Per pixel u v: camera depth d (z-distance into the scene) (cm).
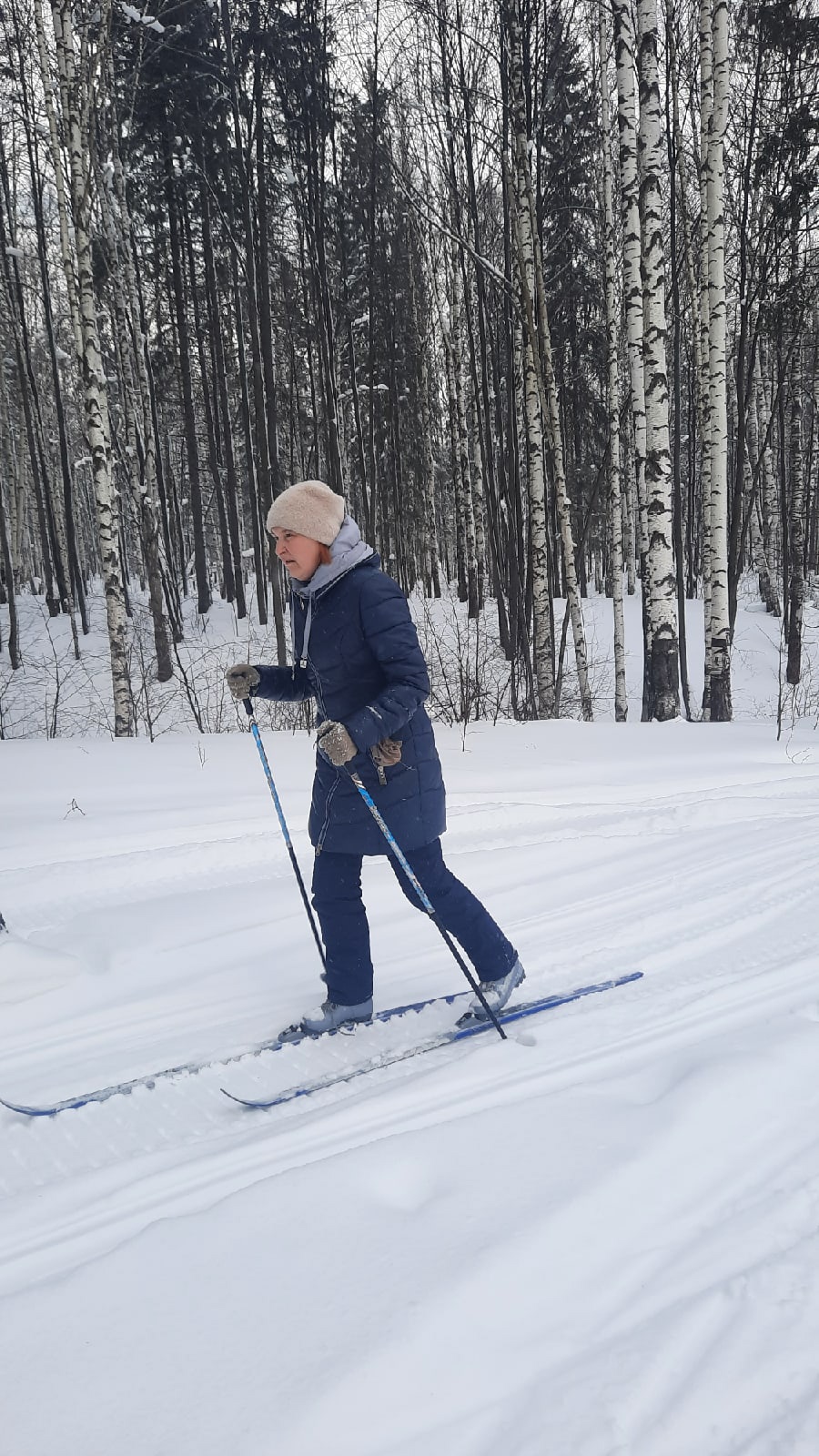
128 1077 273
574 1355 148
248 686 293
